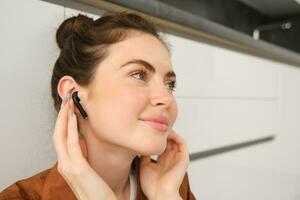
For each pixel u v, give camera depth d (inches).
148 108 18.8
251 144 50.6
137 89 18.7
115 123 18.6
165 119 19.1
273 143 56.7
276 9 70.8
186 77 36.8
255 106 50.6
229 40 42.9
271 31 75.2
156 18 32.0
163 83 20.2
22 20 23.4
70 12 26.6
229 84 44.1
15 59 23.1
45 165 25.6
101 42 19.7
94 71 19.5
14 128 23.3
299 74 65.8
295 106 65.0
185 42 36.4
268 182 55.5
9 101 22.9
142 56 19.2
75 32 21.7
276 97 56.7
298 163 67.4
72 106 19.6
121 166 21.3
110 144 19.9
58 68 22.2
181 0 53.5
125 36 19.9
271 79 54.6
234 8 65.7
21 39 23.4
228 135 44.6
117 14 22.1
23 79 23.7
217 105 42.0
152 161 24.7
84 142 20.6
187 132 37.3
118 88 18.6
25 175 24.2
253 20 71.3
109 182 21.7
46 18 24.9
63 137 18.8
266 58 53.9
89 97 19.7
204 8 58.4
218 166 42.6
